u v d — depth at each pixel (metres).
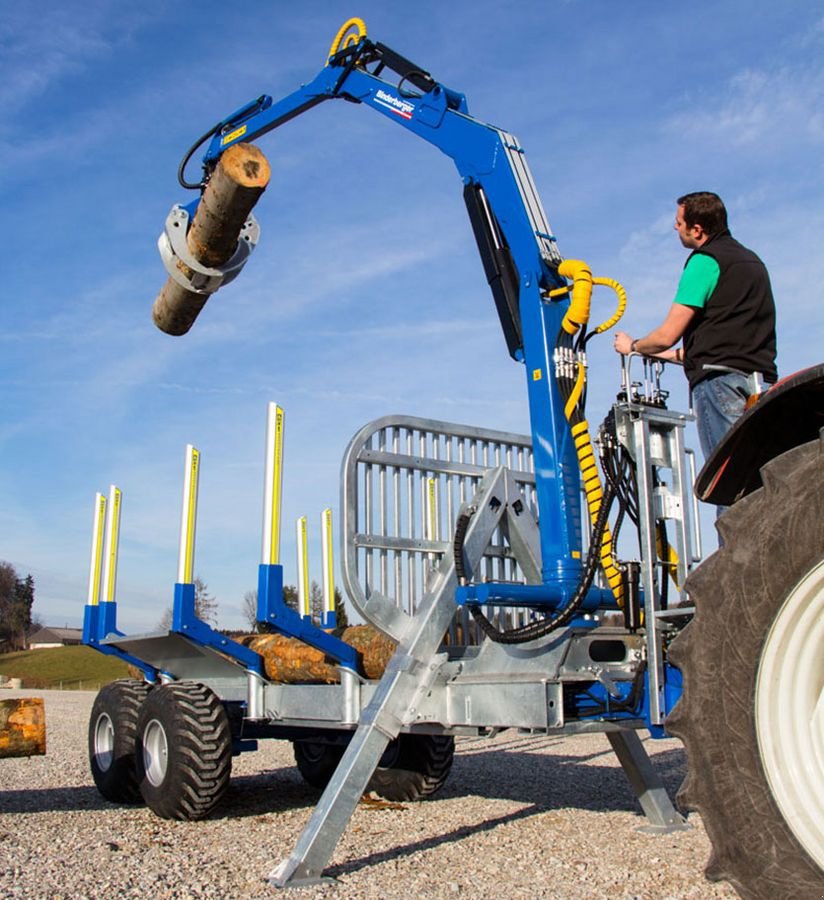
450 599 4.36
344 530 4.34
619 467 3.70
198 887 3.61
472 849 4.20
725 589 2.41
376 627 4.35
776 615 2.33
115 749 5.88
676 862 3.89
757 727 2.33
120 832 4.80
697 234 3.67
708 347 3.44
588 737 9.51
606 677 3.92
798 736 2.32
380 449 4.54
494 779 6.57
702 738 2.39
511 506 4.82
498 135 4.87
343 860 4.00
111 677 44.97
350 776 3.86
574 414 4.23
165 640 5.55
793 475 2.35
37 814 5.44
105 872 3.86
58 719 13.43
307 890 3.53
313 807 5.60
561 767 7.20
